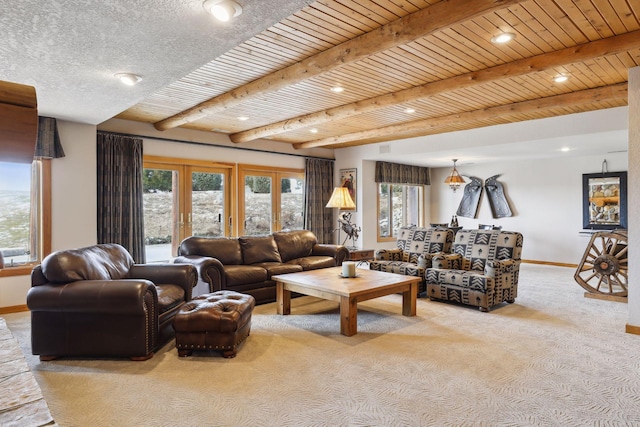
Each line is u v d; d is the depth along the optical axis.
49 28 2.27
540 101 4.76
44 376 2.67
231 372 2.72
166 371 2.74
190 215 6.41
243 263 5.11
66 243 4.70
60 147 4.59
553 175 7.93
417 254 5.40
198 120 5.79
